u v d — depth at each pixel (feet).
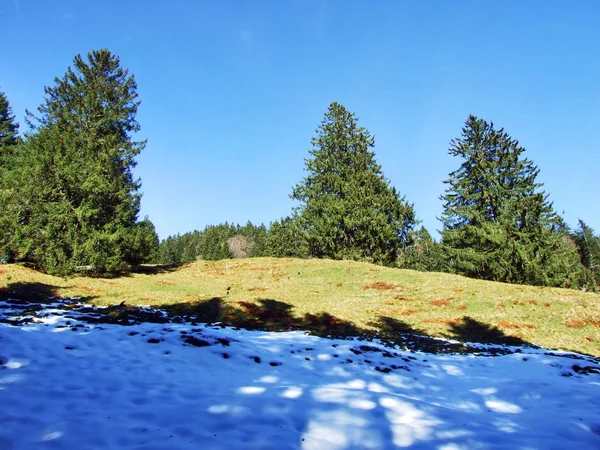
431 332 48.98
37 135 74.33
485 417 18.90
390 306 63.16
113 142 85.56
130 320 37.86
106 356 23.15
